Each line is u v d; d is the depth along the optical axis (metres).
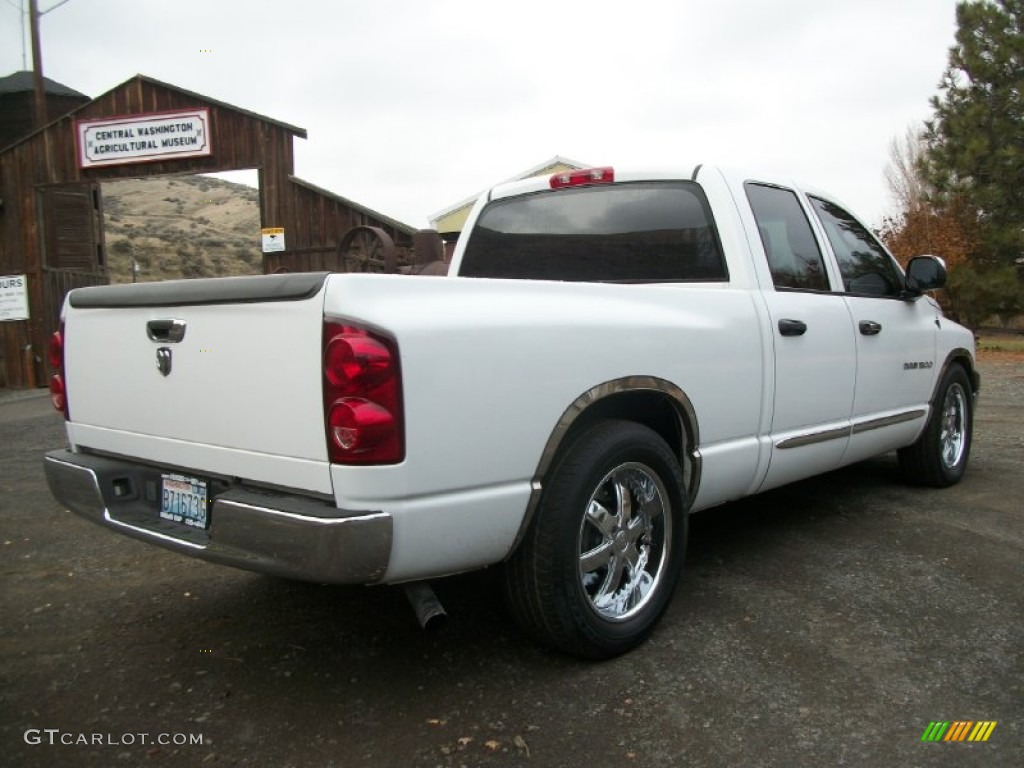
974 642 3.03
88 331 3.14
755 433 3.60
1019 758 2.32
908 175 31.06
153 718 2.61
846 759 2.33
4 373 13.91
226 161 13.05
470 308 2.53
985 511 4.70
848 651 2.97
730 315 3.46
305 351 2.35
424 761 2.34
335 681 2.83
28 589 3.76
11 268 13.92
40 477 6.12
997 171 16.77
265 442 2.50
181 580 3.86
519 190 4.56
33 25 15.22
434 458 2.39
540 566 2.71
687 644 3.05
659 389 3.07
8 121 18.03
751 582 3.66
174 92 13.05
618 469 2.92
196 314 2.67
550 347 2.70
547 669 2.88
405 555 2.37
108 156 13.32
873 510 4.76
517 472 2.62
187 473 2.81
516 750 2.39
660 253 3.96
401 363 2.31
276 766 2.34
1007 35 16.70
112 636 3.23
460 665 2.93
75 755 2.40
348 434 2.26
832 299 4.15
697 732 2.47
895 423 4.61
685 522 3.20
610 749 2.39
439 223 21.78
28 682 2.86
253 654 3.05
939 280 4.58
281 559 2.36
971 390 5.54
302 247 12.85
